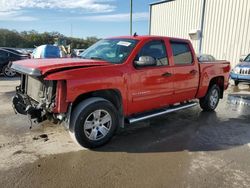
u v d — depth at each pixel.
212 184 3.27
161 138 4.82
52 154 3.98
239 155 4.15
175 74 5.27
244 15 15.80
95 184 3.22
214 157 4.06
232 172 3.59
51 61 4.25
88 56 5.01
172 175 3.48
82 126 3.99
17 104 4.80
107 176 3.42
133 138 4.77
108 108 4.25
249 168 3.71
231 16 16.56
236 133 5.20
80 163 3.74
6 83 11.02
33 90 4.33
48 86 3.90
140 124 5.61
